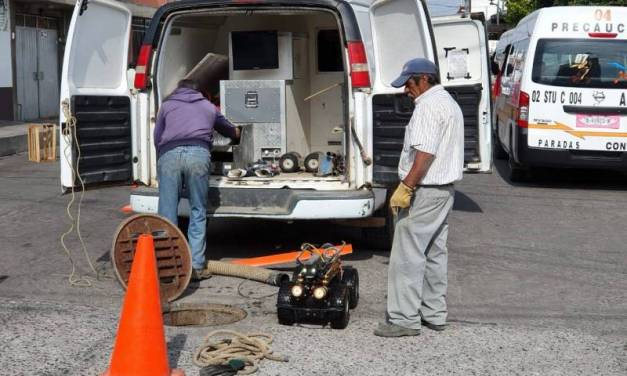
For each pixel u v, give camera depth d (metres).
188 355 7.08
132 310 6.07
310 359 7.04
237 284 9.41
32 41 29.31
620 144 16.34
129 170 10.15
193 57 11.70
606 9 16.61
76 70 9.55
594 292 9.41
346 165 9.75
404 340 7.56
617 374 6.80
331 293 7.77
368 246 11.23
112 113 9.92
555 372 6.84
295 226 12.65
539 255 11.21
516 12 40.78
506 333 7.82
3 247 11.24
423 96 7.36
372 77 9.66
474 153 11.99
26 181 17.23
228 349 7.05
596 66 16.41
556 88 16.45
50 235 12.02
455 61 12.48
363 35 9.97
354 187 9.74
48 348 7.25
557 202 15.48
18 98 28.56
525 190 16.95
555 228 13.04
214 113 9.48
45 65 30.25
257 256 10.76
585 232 12.77
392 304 7.63
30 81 29.31
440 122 7.25
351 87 9.61
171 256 8.68
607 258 11.09
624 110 16.30
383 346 7.39
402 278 7.54
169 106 9.30
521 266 10.59
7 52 27.52
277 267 9.80
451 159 7.38
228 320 8.22
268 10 9.77
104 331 7.72
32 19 29.20
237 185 9.86
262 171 10.54
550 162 16.64
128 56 10.20
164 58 10.40
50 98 30.73
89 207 14.28
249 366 6.82
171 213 9.30
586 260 10.95
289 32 11.49
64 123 9.40
